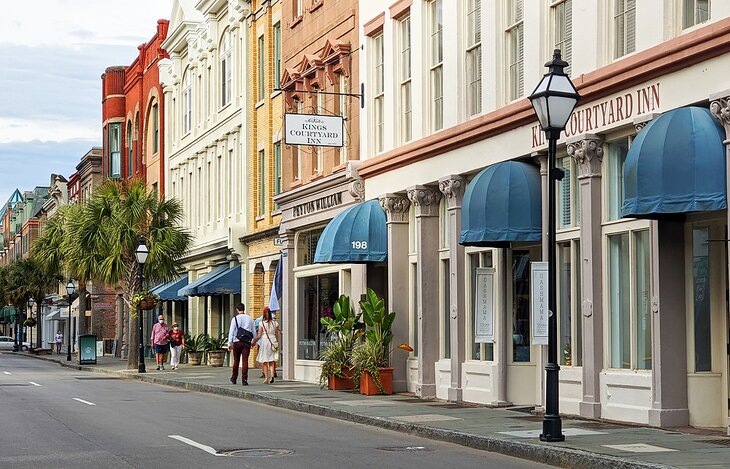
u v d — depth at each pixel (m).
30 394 29.25
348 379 27.84
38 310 87.50
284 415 22.34
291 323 33.66
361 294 28.73
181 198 55.00
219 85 48.06
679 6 16.80
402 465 14.02
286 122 28.05
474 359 23.42
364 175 28.05
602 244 18.55
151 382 36.88
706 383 16.83
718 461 12.79
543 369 20.23
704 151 15.21
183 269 53.06
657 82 16.94
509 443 15.27
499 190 20.50
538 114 15.80
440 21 24.95
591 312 18.48
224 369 42.97
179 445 16.17
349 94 28.62
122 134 68.31
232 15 44.62
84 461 14.29
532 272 16.42
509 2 22.00
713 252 16.83
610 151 18.56
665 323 16.77
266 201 40.56
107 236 45.00
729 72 15.41
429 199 25.17
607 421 18.02
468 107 23.56
